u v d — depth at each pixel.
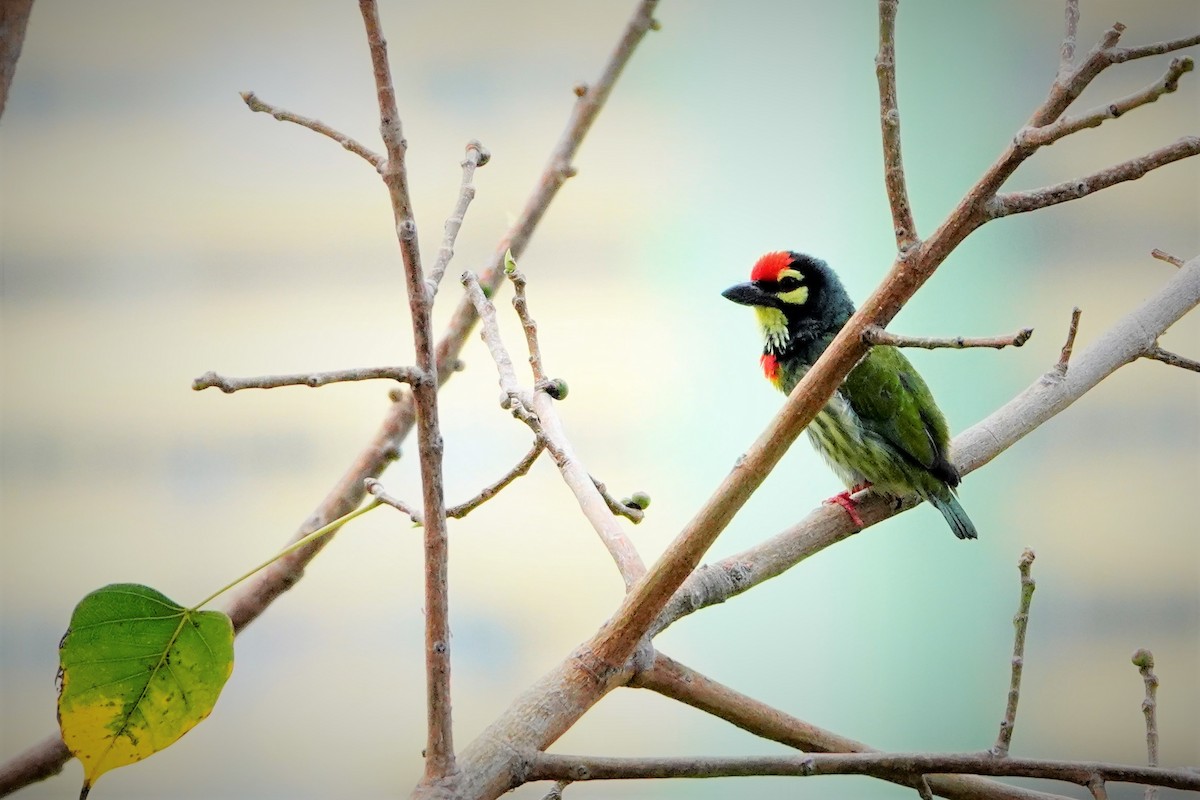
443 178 12.43
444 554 4.11
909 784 4.56
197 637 4.11
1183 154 3.80
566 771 4.34
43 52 11.89
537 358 5.47
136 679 4.08
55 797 10.74
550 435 5.30
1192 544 12.26
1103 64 4.02
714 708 4.86
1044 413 6.93
